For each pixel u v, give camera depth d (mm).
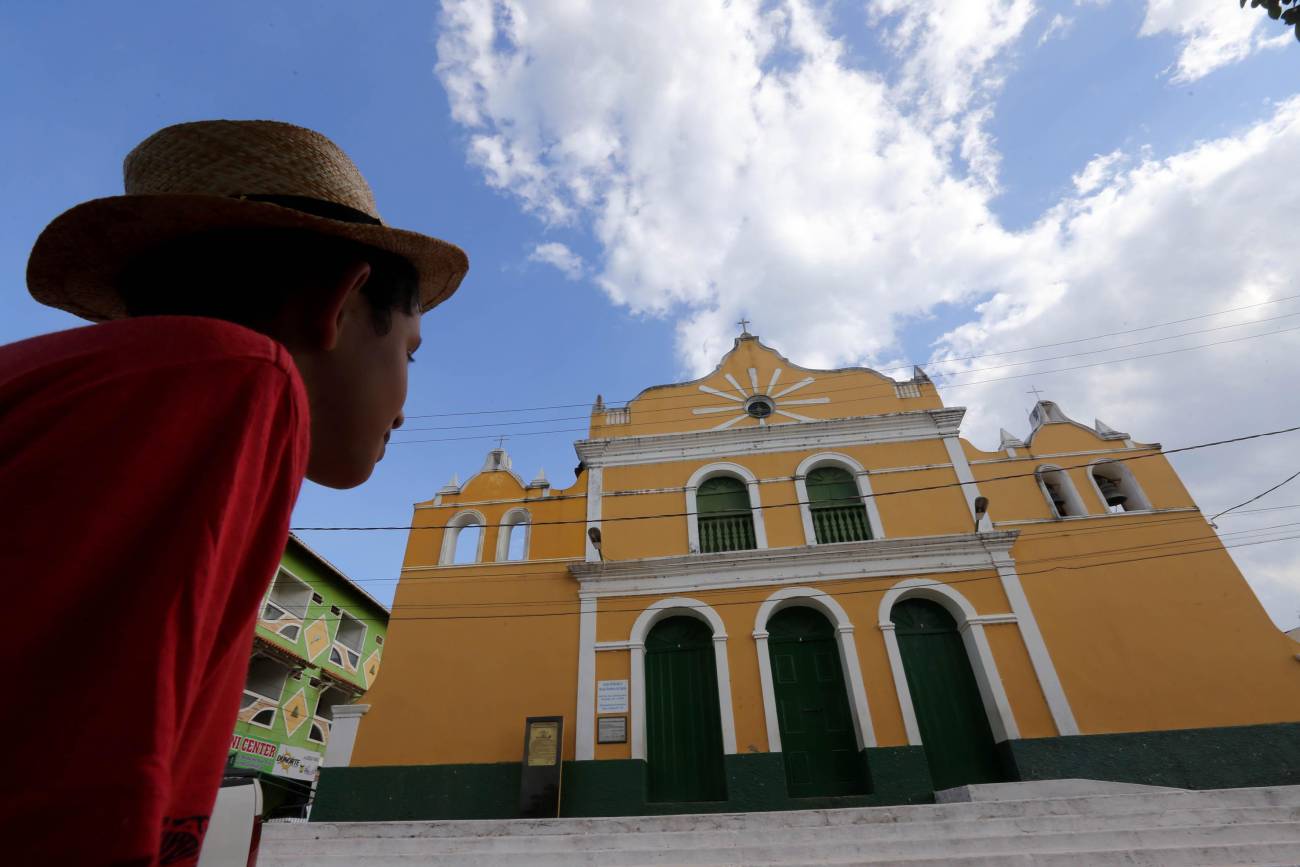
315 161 1087
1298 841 6320
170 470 578
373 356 1071
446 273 1307
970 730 11117
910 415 14180
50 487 527
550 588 13023
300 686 21203
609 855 7164
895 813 7801
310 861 7289
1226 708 10391
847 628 11859
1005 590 11883
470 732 11570
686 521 13656
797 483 13781
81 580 492
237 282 948
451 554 13852
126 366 626
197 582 529
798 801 10328
